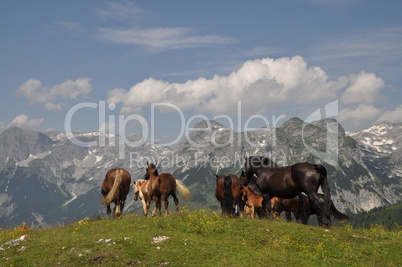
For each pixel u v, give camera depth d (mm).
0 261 15562
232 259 14641
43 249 16656
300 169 21406
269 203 23188
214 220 20297
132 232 18219
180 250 15492
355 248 16344
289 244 16672
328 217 20656
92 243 16375
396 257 15484
